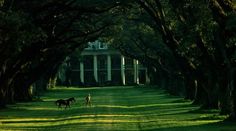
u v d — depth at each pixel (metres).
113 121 46.81
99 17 65.81
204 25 46.53
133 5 59.88
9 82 70.94
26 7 49.25
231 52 41.53
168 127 39.78
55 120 50.22
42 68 80.19
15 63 63.19
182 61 55.66
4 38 43.69
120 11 64.81
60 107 71.75
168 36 53.81
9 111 65.94
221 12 39.78
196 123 42.91
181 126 40.34
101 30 72.50
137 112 60.81
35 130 38.59
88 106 75.25
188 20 49.81
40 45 60.81
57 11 54.09
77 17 59.88
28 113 61.94
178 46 53.88
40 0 50.16
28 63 73.12
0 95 70.69
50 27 58.53
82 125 42.50
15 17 40.34
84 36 67.75
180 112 58.34
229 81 42.72
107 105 77.81
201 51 51.41
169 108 66.81
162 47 85.62
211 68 52.38
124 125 42.19
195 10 47.53
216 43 48.44
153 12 53.44
